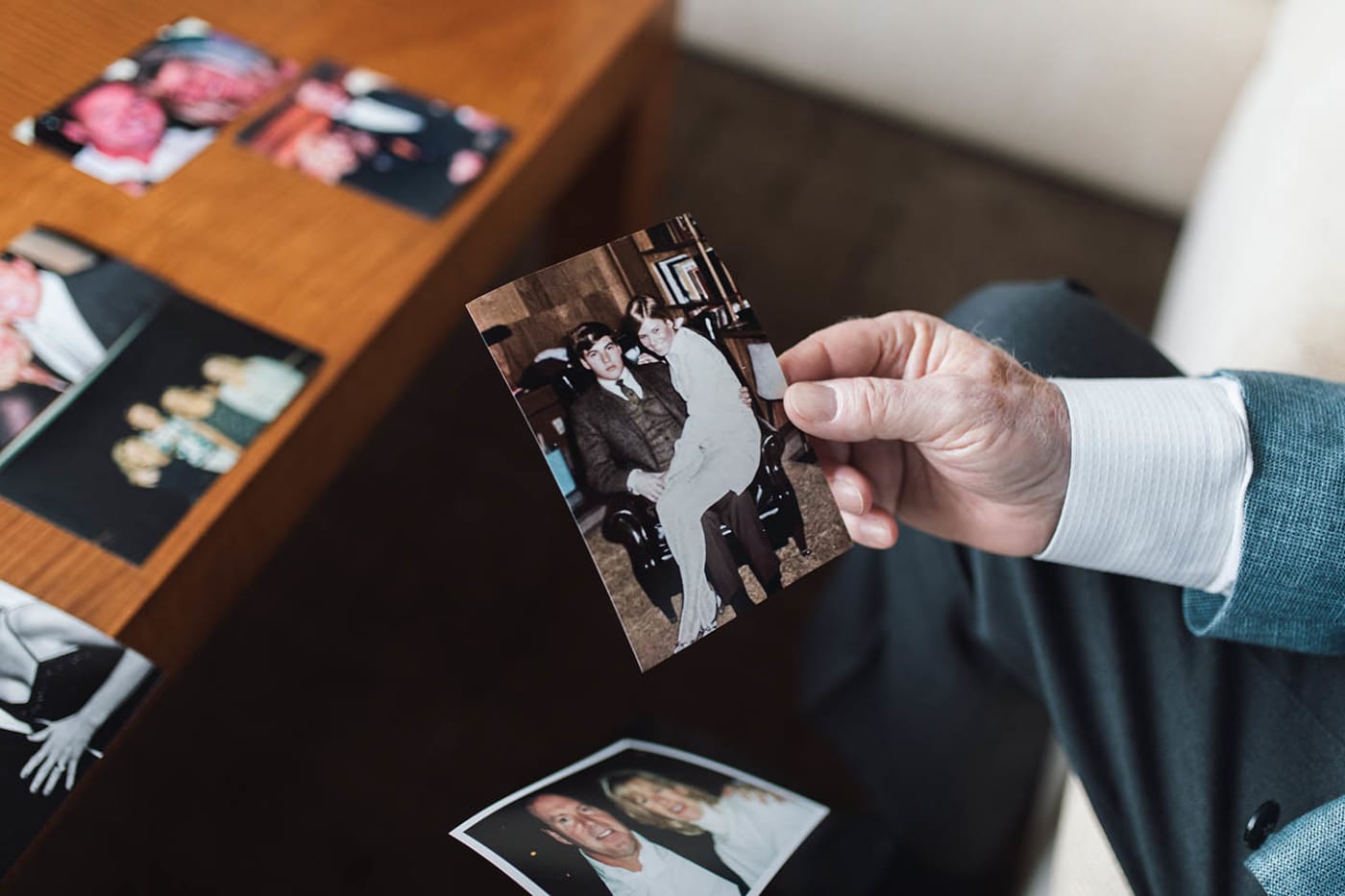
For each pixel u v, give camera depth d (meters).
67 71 0.96
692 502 0.62
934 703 0.91
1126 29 1.54
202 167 0.92
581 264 0.62
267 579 1.22
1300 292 0.85
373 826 1.08
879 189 1.75
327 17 1.05
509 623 1.24
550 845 0.60
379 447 1.35
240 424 0.79
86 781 0.65
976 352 0.68
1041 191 1.79
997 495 0.69
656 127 1.38
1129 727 0.69
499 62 1.05
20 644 0.67
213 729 1.11
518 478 1.35
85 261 0.84
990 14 1.60
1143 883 0.65
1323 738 0.65
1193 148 1.65
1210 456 0.65
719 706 1.19
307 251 0.88
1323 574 0.62
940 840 0.91
